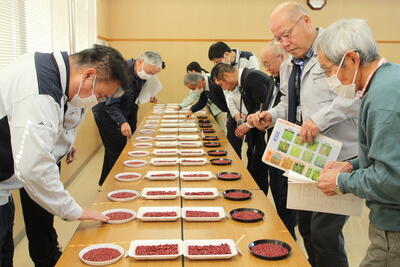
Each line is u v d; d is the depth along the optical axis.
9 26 3.12
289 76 2.40
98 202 2.04
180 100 7.53
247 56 4.52
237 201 2.06
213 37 7.39
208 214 1.84
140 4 7.27
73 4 4.95
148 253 1.47
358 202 1.66
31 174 1.52
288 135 1.91
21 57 1.69
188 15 7.33
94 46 1.73
